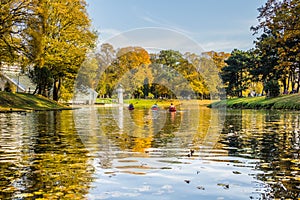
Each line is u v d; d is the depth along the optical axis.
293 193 3.36
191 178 3.99
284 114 19.09
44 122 12.70
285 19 24.75
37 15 21.72
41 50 22.34
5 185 3.62
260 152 5.82
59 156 5.39
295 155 5.49
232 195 3.32
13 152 5.78
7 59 23.03
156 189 3.53
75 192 3.39
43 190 3.44
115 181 3.83
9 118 14.90
